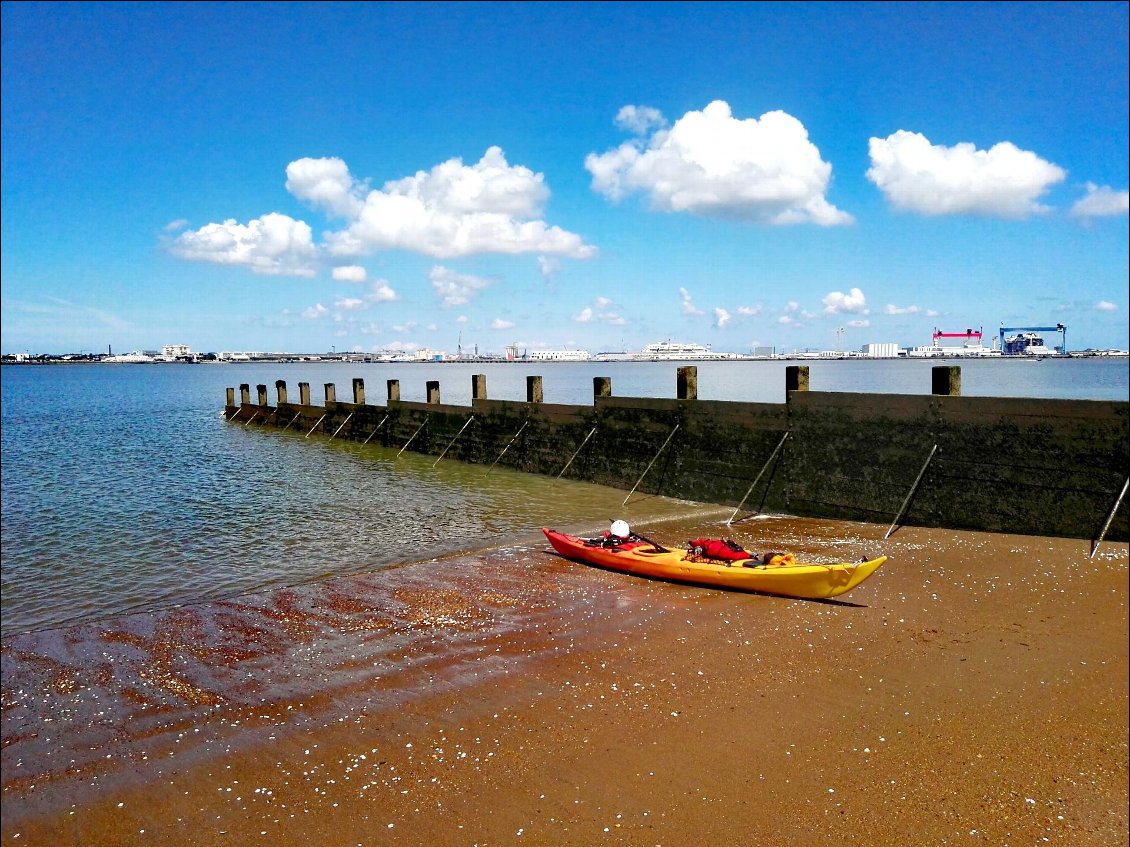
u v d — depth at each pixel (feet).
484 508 71.46
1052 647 33.42
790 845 21.24
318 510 73.15
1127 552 42.91
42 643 38.70
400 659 34.96
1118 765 24.85
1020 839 21.50
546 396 235.20
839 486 58.70
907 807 22.84
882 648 34.04
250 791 24.82
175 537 63.31
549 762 25.59
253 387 378.53
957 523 51.75
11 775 26.37
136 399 294.46
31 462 113.39
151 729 29.32
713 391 211.41
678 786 23.99
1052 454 47.19
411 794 24.17
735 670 32.24
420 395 286.87
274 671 34.27
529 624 38.83
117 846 22.40
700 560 45.06
